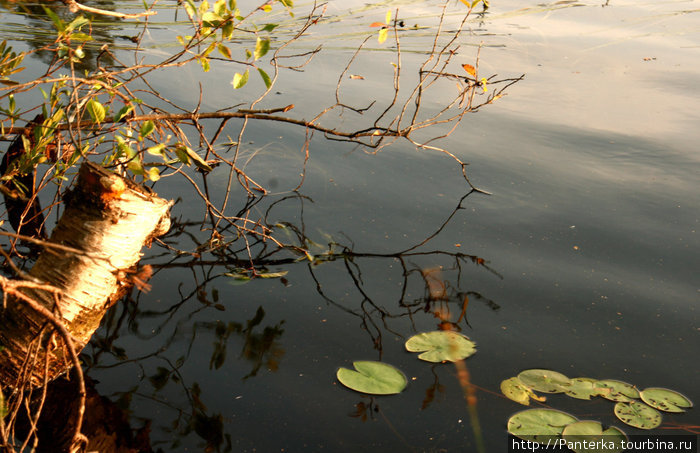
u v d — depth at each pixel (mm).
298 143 4246
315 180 3844
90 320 2350
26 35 5691
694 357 2504
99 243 2271
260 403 2268
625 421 2184
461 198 3668
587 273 3006
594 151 4234
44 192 3475
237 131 4344
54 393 2301
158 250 3197
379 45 6332
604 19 7551
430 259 3135
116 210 2271
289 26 6656
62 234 2289
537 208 3561
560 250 3184
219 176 3857
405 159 4121
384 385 2348
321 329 2658
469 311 2762
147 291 2881
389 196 3688
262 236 3312
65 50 2945
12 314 2258
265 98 4832
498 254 3162
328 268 3078
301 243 3260
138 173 2631
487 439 2115
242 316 2727
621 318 2715
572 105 4988
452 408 2254
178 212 3512
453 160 4105
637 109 4930
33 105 4168
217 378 2377
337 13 7273
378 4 7777
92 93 2852
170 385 2338
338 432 2148
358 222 3445
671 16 7703
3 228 3238
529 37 6750
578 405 2264
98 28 6137
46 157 2969
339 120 4539
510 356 2504
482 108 4898
